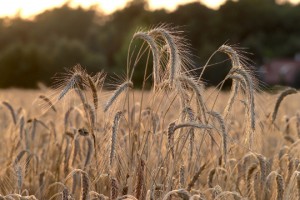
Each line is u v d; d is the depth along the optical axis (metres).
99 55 71.25
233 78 5.18
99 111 5.38
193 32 91.38
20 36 98.25
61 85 5.28
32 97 14.49
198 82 5.16
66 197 4.84
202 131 5.37
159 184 5.16
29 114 8.50
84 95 5.50
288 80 79.31
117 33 96.62
